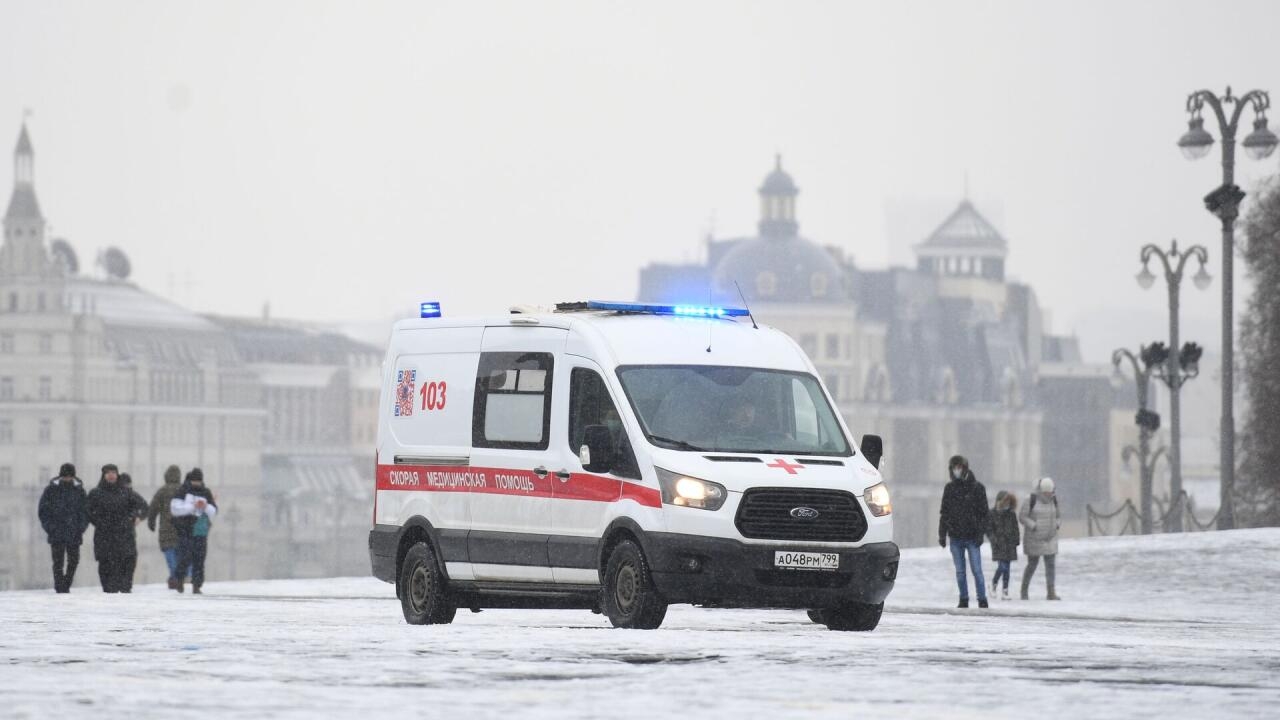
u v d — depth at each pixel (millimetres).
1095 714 21234
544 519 39562
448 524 41625
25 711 20422
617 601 37906
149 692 22625
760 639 33500
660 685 24234
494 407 41000
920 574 83812
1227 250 91312
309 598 65812
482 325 41750
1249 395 154000
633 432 37906
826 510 37656
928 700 22641
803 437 39031
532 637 33531
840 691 23625
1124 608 64125
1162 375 126875
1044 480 71188
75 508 72250
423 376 42906
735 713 20953
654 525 37219
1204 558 79625
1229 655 30453
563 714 20688
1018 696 23156
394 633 35156
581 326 39719
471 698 22344
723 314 41219
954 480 63344
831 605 40125
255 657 28422
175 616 44531
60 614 45406
